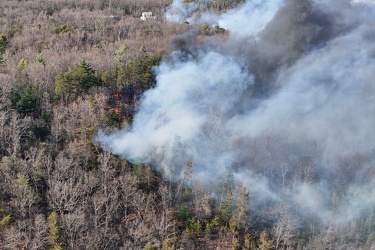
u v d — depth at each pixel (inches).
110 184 2770.7
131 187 2780.5
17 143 2780.5
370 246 2802.7
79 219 2413.9
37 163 2677.2
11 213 2497.5
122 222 2652.6
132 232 2479.1
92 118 3129.9
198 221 2672.2
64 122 3186.5
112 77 3636.8
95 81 3511.3
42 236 2388.0
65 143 3031.5
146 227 2546.8
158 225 2551.7
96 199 2586.1
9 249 2271.2
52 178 2689.5
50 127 3137.3
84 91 3447.3
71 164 2778.1
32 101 3198.8
